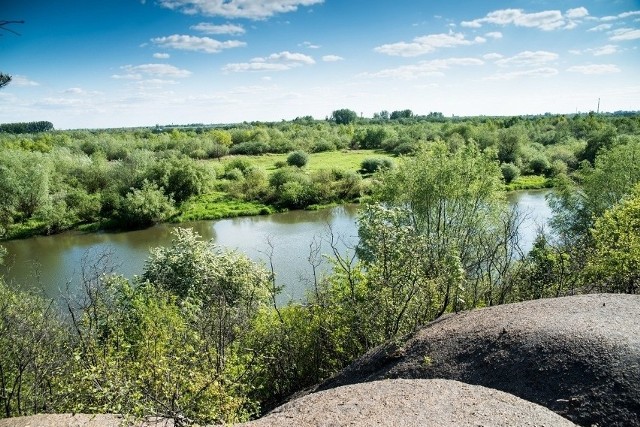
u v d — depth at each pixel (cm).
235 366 1280
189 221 5441
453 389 1093
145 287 1917
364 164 7706
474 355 1246
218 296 1792
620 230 1870
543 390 1051
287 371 1623
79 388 980
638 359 1023
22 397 1315
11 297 1527
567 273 2081
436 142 3316
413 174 3238
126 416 802
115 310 1684
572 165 7400
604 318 1233
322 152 10931
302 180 6347
